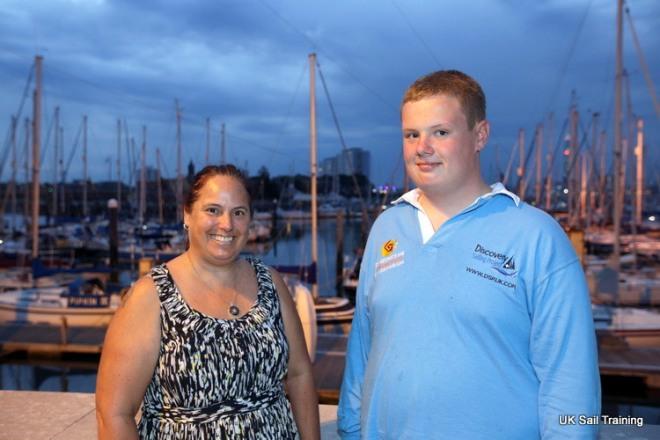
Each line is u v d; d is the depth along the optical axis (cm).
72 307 1484
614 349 1167
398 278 171
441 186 168
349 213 8281
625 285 1662
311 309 696
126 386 173
